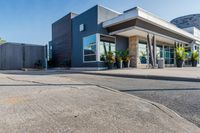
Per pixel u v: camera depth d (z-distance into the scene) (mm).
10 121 2264
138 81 6898
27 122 2236
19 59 20406
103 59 15359
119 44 17234
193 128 2209
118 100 3486
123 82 6594
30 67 21109
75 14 19141
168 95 4125
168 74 8656
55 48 22188
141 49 18344
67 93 4117
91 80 7246
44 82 6133
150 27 15305
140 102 3350
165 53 23094
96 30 15031
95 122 2279
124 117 2500
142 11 13602
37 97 3639
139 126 2193
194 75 8016
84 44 16562
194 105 3254
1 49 19844
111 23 14820
